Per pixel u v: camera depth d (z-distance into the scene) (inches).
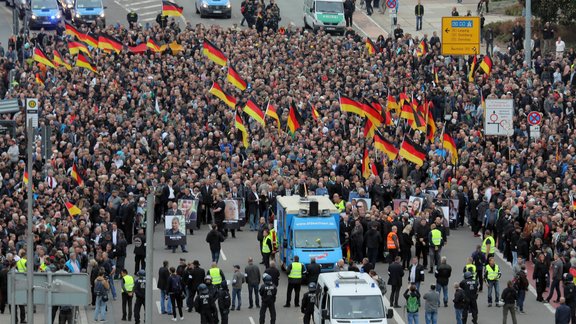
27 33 6840.6
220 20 7760.8
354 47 6363.2
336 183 4507.9
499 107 4948.3
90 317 3681.1
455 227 4554.6
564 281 3668.8
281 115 5295.3
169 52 6161.4
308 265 3850.9
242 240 4441.4
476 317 3592.5
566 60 5994.1
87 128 4975.4
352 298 3346.5
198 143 4913.9
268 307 3580.2
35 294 2593.5
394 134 5187.0
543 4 7057.1
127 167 4640.8
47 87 5649.6
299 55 6141.7
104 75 5708.7
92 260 3700.8
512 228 4146.2
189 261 4153.5
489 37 6875.0
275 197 4490.7
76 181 4441.4
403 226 4119.1
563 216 4045.3
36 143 4608.8
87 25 7327.8
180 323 3651.6
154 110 5285.4
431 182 4490.7
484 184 4505.4
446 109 5408.5
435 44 6417.3
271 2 7199.8
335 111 5290.4
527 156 4746.6
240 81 5270.7
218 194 4446.4
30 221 2974.9
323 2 7440.9
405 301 3848.4
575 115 5388.8
